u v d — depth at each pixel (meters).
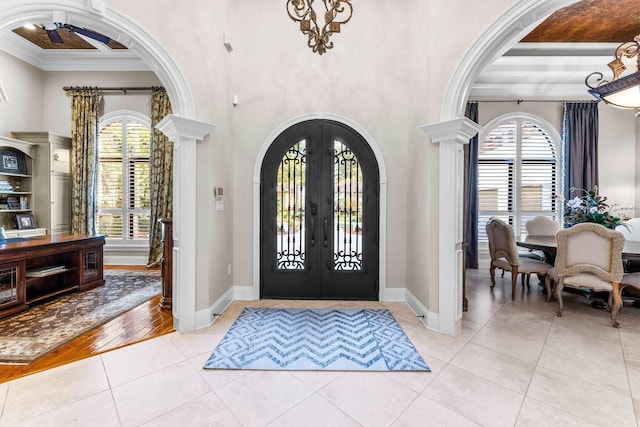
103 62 5.26
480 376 1.99
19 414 1.61
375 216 3.54
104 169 5.38
